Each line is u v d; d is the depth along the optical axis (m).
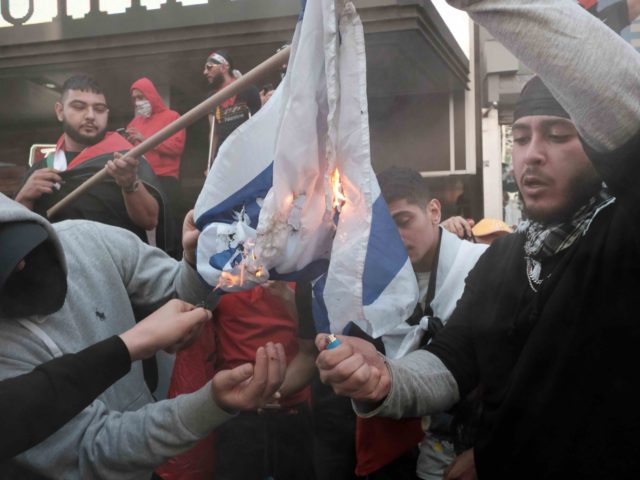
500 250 1.33
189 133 3.56
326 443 1.82
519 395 1.13
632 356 1.04
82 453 1.24
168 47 3.44
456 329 1.35
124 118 3.78
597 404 1.06
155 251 1.55
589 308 1.07
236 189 1.30
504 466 1.16
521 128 1.23
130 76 3.63
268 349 1.20
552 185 1.19
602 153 0.98
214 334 1.86
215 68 3.02
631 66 0.93
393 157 3.41
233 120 1.98
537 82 1.21
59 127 3.79
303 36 1.14
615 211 1.08
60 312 1.30
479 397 1.40
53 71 3.59
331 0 1.09
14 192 2.68
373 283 1.13
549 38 0.93
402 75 3.28
